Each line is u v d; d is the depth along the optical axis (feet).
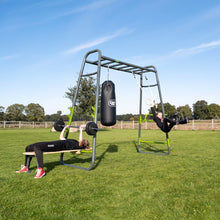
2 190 10.68
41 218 7.62
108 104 16.25
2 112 250.78
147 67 23.44
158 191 10.42
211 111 273.13
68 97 74.59
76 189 10.78
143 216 7.78
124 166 16.26
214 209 8.35
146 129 82.23
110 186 11.25
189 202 9.04
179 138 39.75
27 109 253.44
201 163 17.07
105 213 8.04
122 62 18.98
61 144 14.52
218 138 38.99
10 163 17.54
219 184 11.49
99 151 24.62
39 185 11.48
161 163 17.28
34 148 13.46
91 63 18.58
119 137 44.29
